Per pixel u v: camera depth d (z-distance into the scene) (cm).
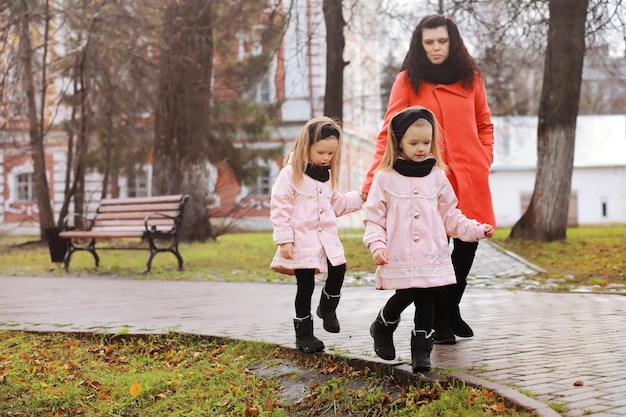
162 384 580
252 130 3284
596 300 905
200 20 2092
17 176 3966
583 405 427
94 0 2081
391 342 539
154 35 2088
